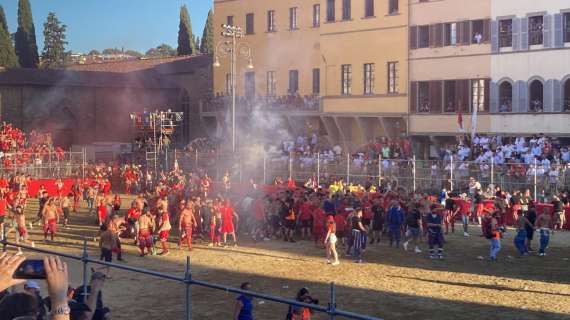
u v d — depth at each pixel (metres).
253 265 25.70
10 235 33.84
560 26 45.28
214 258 27.31
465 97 50.12
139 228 27.78
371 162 43.34
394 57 54.09
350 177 43.97
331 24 58.47
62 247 30.17
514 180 37.94
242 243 31.02
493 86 48.72
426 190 39.28
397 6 54.06
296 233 33.25
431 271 24.22
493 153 43.28
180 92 78.06
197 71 75.38
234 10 67.75
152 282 22.97
